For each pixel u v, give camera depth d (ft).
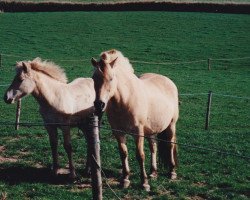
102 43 165.17
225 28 189.67
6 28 178.81
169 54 154.51
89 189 39.75
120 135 38.68
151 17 205.57
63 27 185.06
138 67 136.15
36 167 45.24
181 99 96.17
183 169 45.93
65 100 41.34
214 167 47.19
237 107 90.99
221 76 129.59
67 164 46.52
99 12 214.90
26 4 214.69
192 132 64.08
